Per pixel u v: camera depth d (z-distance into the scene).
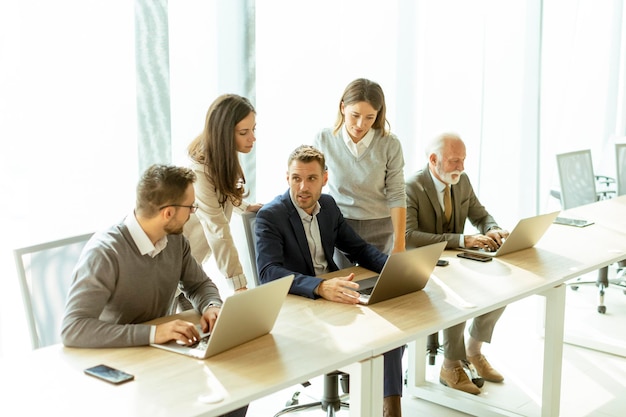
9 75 3.02
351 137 3.42
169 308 2.59
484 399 3.56
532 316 4.81
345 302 2.76
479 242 3.54
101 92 3.31
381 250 3.55
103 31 3.29
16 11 3.02
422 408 3.55
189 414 1.84
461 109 5.55
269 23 4.08
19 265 2.45
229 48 3.81
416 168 5.25
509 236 3.44
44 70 3.13
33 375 2.07
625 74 7.88
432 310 2.68
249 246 3.12
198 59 3.70
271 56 4.11
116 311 2.40
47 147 3.17
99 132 3.33
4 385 2.00
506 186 6.17
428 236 3.55
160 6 3.42
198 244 2.98
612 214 4.48
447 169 3.55
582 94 7.17
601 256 3.49
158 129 3.49
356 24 4.59
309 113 4.34
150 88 3.44
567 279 3.17
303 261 3.05
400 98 5.01
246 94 3.90
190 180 2.38
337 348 2.30
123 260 2.36
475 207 3.85
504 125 6.03
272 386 2.01
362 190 3.48
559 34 6.59
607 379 3.85
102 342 2.26
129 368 2.12
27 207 3.12
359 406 2.31
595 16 7.25
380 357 2.32
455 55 5.41
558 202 6.86
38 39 3.10
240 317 2.21
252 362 2.18
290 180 3.02
